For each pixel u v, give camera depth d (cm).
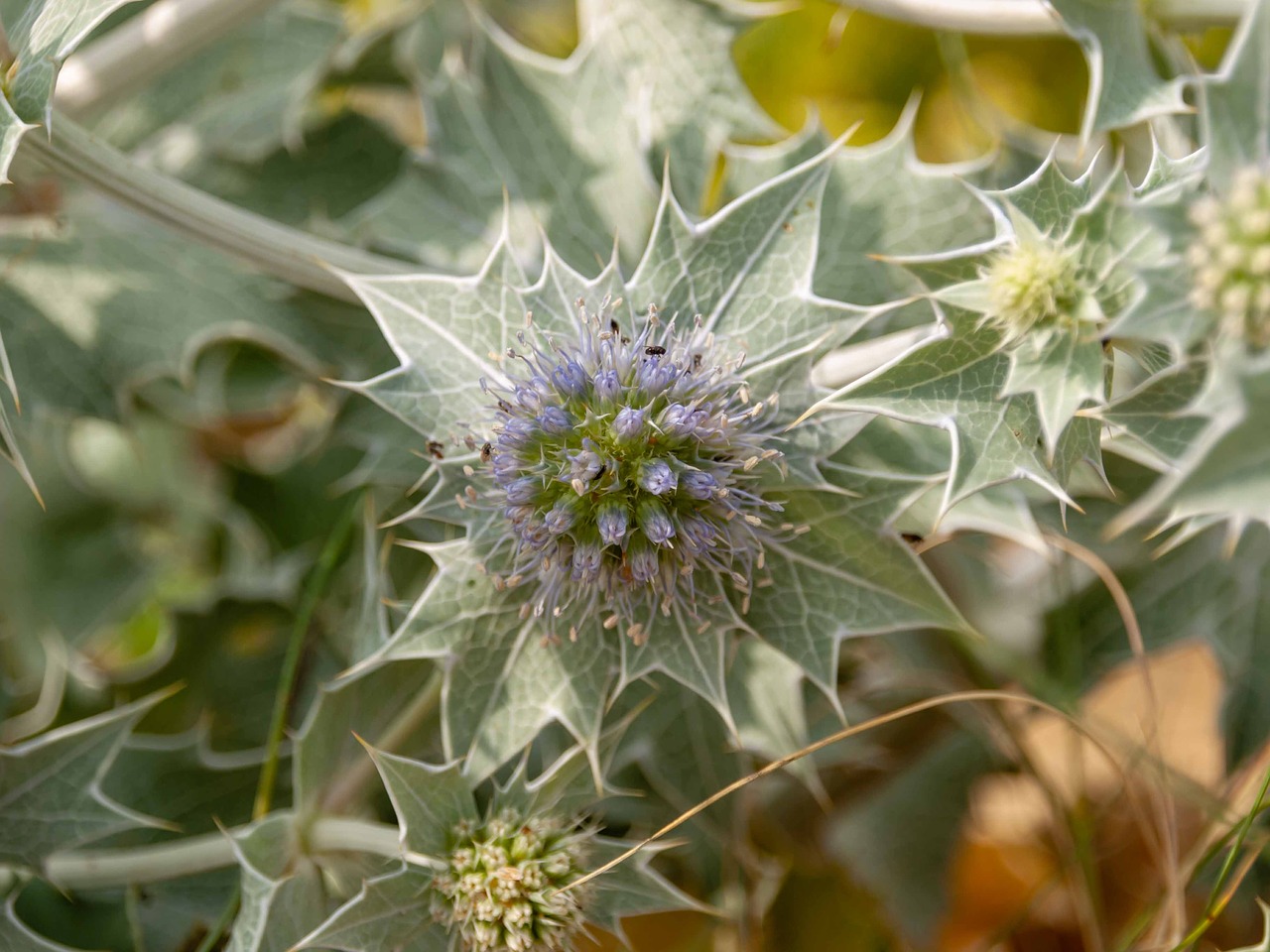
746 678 25
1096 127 24
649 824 27
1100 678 28
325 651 28
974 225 26
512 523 23
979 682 28
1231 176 20
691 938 28
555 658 24
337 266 26
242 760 28
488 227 28
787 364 23
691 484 23
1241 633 28
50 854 25
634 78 28
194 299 28
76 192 28
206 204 26
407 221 28
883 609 23
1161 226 20
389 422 28
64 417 27
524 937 23
